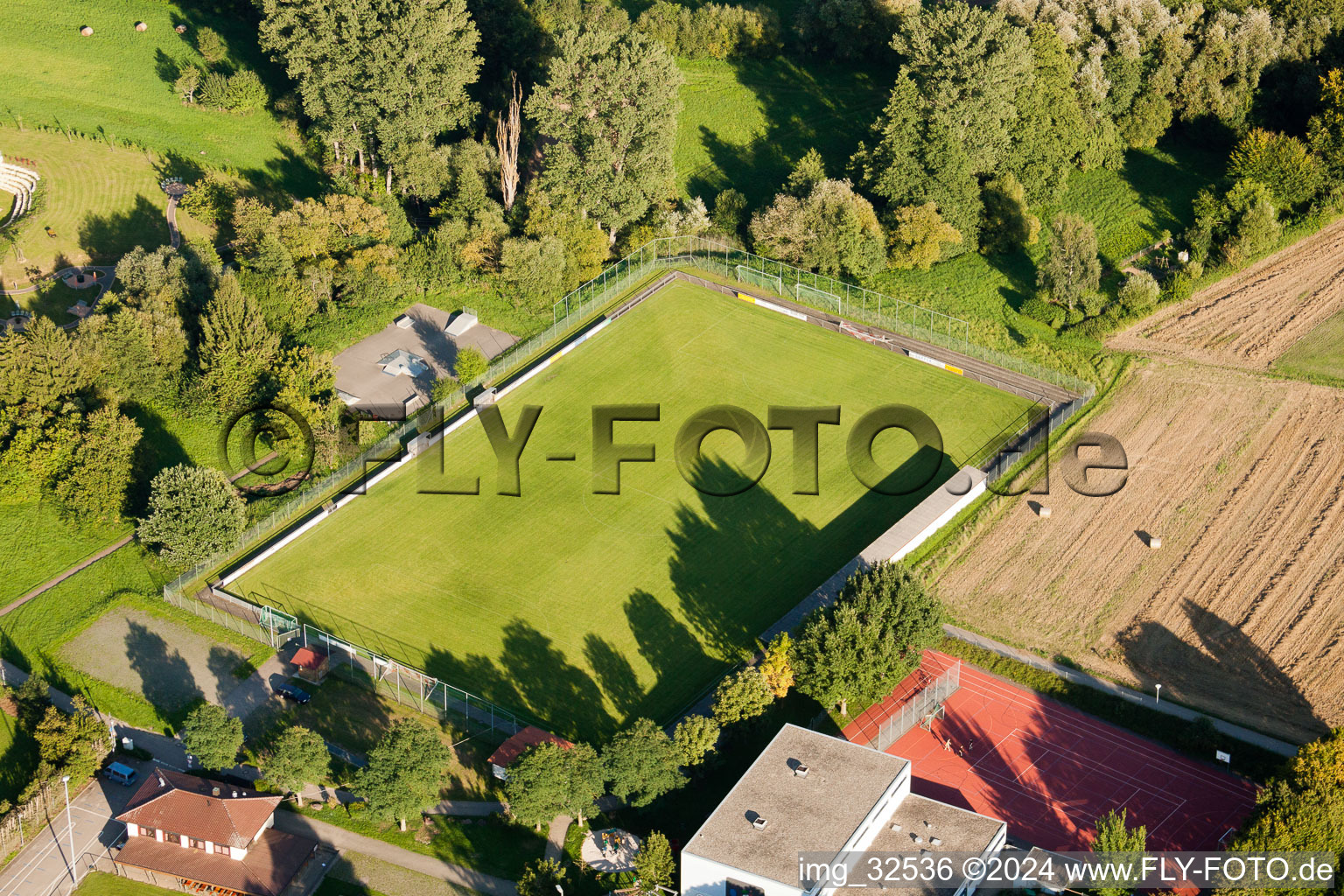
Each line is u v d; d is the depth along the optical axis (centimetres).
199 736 10638
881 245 17600
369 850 10275
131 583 13050
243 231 16788
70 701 11638
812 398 15650
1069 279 16850
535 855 10181
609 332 16912
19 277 16938
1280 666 11881
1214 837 10256
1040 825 10412
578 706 11550
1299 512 13700
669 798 10531
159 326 14912
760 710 10912
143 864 10000
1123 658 12038
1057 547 13438
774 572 13050
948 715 11538
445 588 12925
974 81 17650
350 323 16750
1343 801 9575
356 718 11469
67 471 13650
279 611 12625
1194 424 15138
